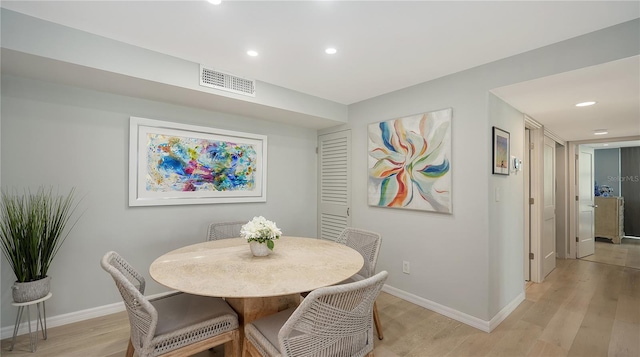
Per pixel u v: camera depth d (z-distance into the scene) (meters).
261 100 2.73
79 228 2.34
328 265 1.72
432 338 2.17
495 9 1.58
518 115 2.83
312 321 1.18
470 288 2.37
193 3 1.56
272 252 2.00
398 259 2.93
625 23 1.70
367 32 1.84
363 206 3.31
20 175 2.11
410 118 2.80
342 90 2.99
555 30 1.79
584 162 4.78
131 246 2.57
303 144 3.85
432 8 1.58
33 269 1.97
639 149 6.09
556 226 4.63
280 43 2.00
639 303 2.83
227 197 3.12
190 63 2.32
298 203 3.79
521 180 2.90
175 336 1.38
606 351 2.01
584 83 2.11
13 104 2.09
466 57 2.19
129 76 2.06
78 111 2.32
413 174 2.77
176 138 2.78
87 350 1.96
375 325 2.20
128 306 1.39
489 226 2.30
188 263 1.73
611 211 5.72
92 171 2.38
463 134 2.43
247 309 1.64
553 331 2.28
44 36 1.75
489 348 2.05
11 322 2.10
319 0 1.52
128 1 1.55
